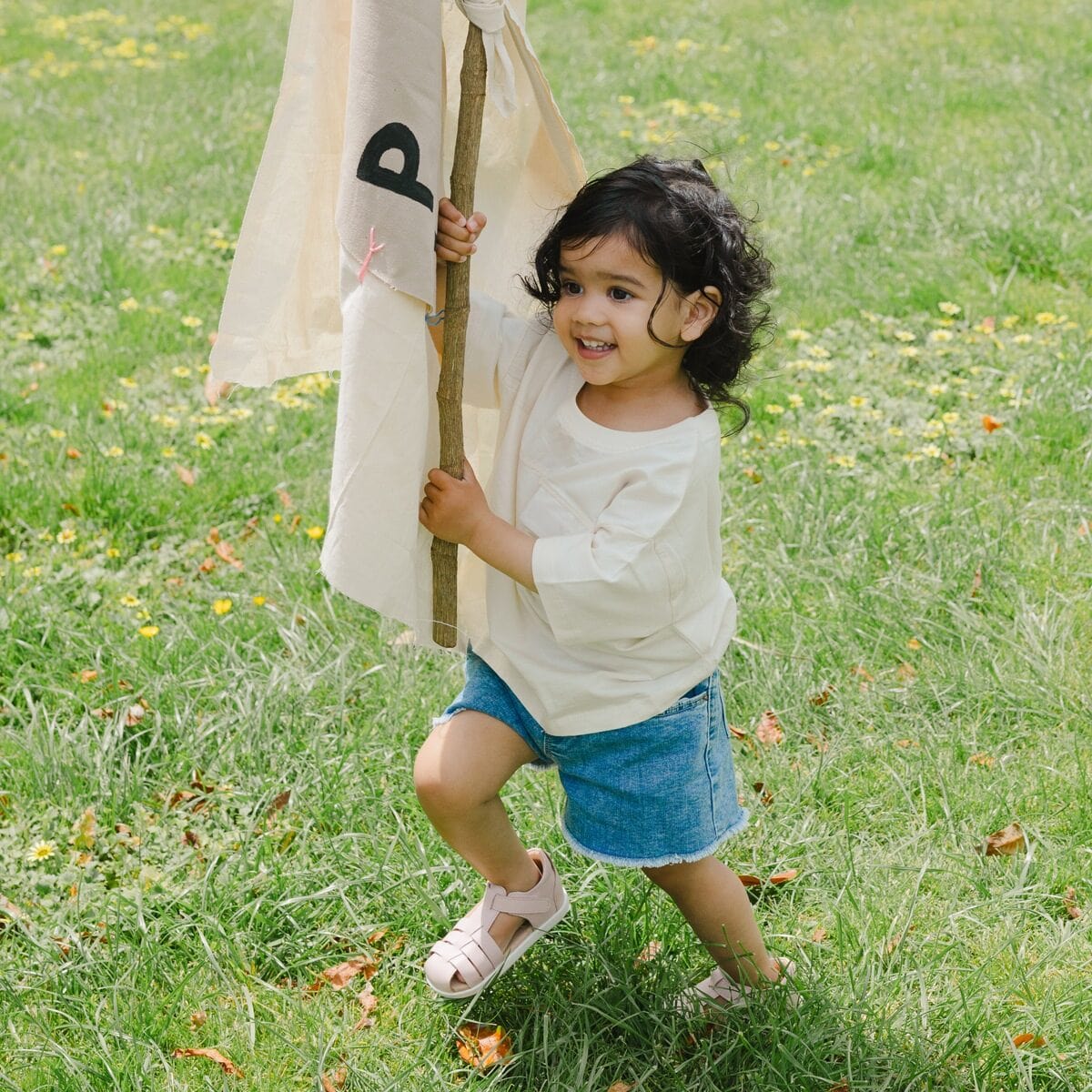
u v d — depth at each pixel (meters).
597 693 2.19
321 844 2.88
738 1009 2.45
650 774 2.24
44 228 6.30
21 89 8.65
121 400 4.80
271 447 4.55
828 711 3.30
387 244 1.94
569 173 2.26
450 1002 2.53
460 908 2.70
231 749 3.12
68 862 2.84
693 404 2.17
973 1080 2.36
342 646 3.48
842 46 9.25
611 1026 2.48
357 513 2.02
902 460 4.40
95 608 3.72
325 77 2.11
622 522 2.06
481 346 2.26
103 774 3.00
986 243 5.96
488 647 2.27
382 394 1.98
